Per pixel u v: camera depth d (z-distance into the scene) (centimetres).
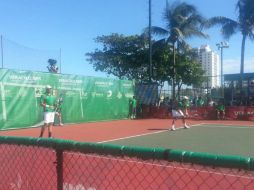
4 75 2002
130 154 301
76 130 1984
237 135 1717
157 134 1780
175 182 439
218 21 3462
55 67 2311
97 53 4159
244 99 3203
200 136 1683
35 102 2145
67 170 377
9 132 1906
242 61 3359
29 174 448
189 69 3891
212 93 3297
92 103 2548
